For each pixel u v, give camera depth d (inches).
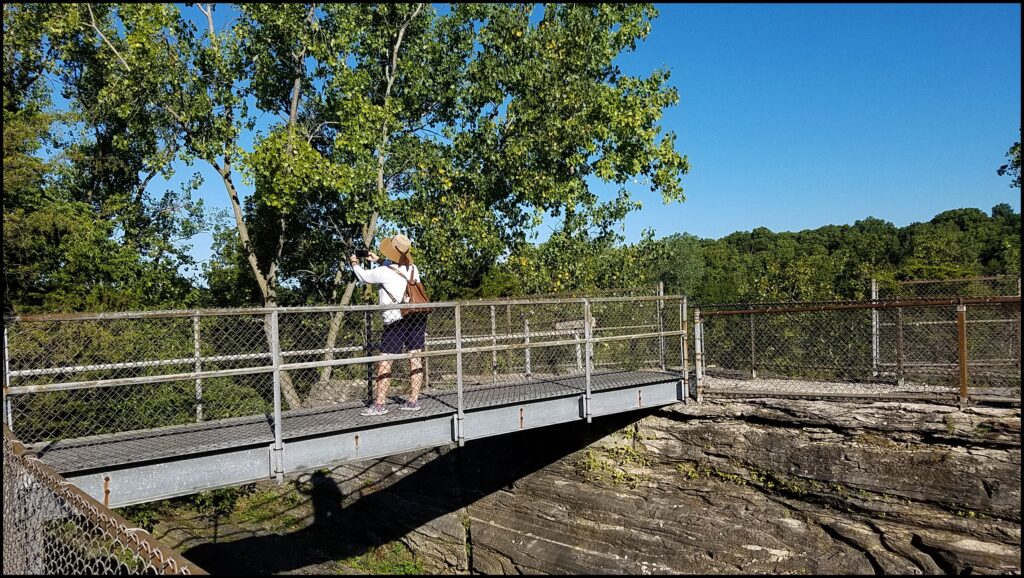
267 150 549.3
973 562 290.2
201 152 583.5
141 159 725.9
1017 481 293.3
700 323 410.3
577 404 356.8
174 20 540.7
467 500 456.4
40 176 519.8
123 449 233.8
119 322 392.2
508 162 643.5
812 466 351.3
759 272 1013.8
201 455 236.5
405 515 465.1
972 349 417.7
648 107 628.1
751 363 448.8
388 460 515.2
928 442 325.7
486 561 407.2
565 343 343.6
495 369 416.5
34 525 164.6
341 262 714.2
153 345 401.1
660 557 352.2
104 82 623.8
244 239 642.2
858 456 338.3
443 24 682.8
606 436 430.0
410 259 308.2
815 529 338.0
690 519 362.3
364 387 420.5
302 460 257.9
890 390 370.0
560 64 643.5
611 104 617.6
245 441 243.6
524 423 331.3
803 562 323.0
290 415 293.9
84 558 136.1
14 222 480.4
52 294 500.4
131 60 520.7
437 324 485.7
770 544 338.0
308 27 593.6
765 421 377.7
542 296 519.5
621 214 693.9
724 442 385.4
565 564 371.2
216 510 520.7
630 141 639.1
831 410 354.6
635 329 493.4
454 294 702.5
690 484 386.6
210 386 420.8
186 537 462.0
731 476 378.9
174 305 627.2
